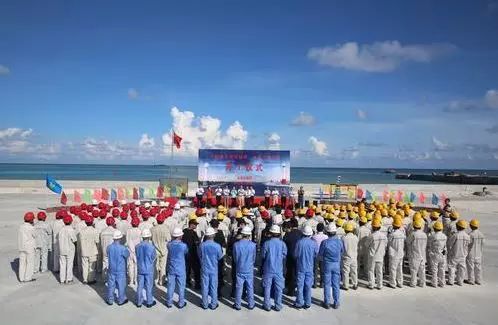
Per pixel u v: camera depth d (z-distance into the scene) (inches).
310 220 566.6
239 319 401.7
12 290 475.5
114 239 437.1
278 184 1192.2
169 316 405.7
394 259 502.3
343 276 497.0
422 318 411.8
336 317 411.2
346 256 492.1
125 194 1270.9
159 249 500.7
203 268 425.4
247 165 1193.4
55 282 506.0
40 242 544.4
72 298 451.5
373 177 5211.6
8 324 382.3
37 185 1893.5
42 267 551.5
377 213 585.9
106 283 491.8
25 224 511.8
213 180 1191.6
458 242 515.5
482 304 454.0
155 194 1264.8
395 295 480.4
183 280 427.5
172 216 585.0
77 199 1238.3
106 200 1207.6
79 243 526.0
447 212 669.9
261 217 640.4
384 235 496.1
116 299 446.3
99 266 545.3
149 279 426.6
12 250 665.0
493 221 1114.1
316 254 442.9
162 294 470.3
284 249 429.4
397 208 724.0
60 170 5851.4
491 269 603.2
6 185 1878.7
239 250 423.8
